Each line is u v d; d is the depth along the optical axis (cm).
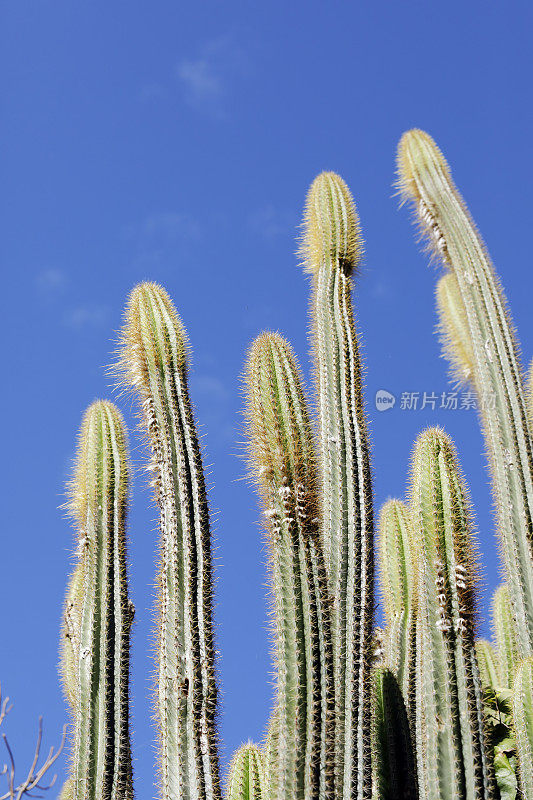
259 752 741
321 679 604
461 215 1027
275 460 657
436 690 612
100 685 697
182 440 727
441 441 693
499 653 854
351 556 694
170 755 627
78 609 734
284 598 619
